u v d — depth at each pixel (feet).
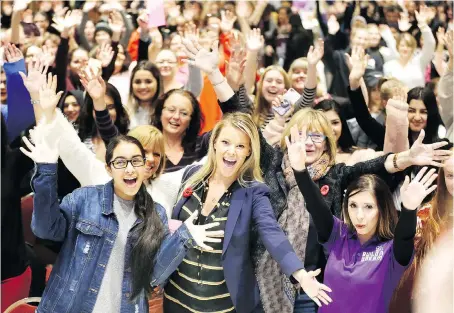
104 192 13.51
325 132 15.58
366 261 13.69
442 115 20.97
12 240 17.01
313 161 15.67
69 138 15.92
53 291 13.23
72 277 13.17
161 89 22.11
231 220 13.92
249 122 14.32
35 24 30.78
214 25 30.25
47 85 14.67
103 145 19.19
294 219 15.17
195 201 14.44
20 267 17.24
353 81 19.98
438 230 13.39
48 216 12.87
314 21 37.55
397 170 15.31
